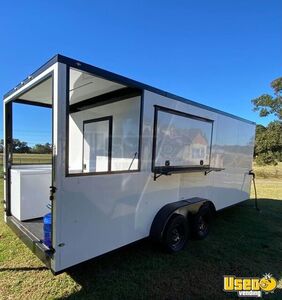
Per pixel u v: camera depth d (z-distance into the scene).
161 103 2.92
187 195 3.57
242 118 5.30
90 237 2.11
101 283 2.29
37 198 3.15
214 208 3.98
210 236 3.87
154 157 2.85
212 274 2.57
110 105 3.58
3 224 3.92
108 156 3.67
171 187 3.21
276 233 4.13
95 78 2.47
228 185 4.84
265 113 20.92
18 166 3.46
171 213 2.94
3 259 2.71
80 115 4.31
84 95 3.36
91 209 2.11
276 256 3.12
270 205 6.66
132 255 2.98
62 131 1.81
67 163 1.87
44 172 3.21
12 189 3.28
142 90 2.65
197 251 3.20
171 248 3.03
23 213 3.03
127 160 3.21
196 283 2.37
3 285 2.19
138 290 2.19
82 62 1.97
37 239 2.31
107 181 2.26
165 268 2.66
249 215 5.44
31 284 2.22
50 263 1.89
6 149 3.34
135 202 2.62
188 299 2.09
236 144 5.08
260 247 3.43
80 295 2.07
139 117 2.93
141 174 2.69
